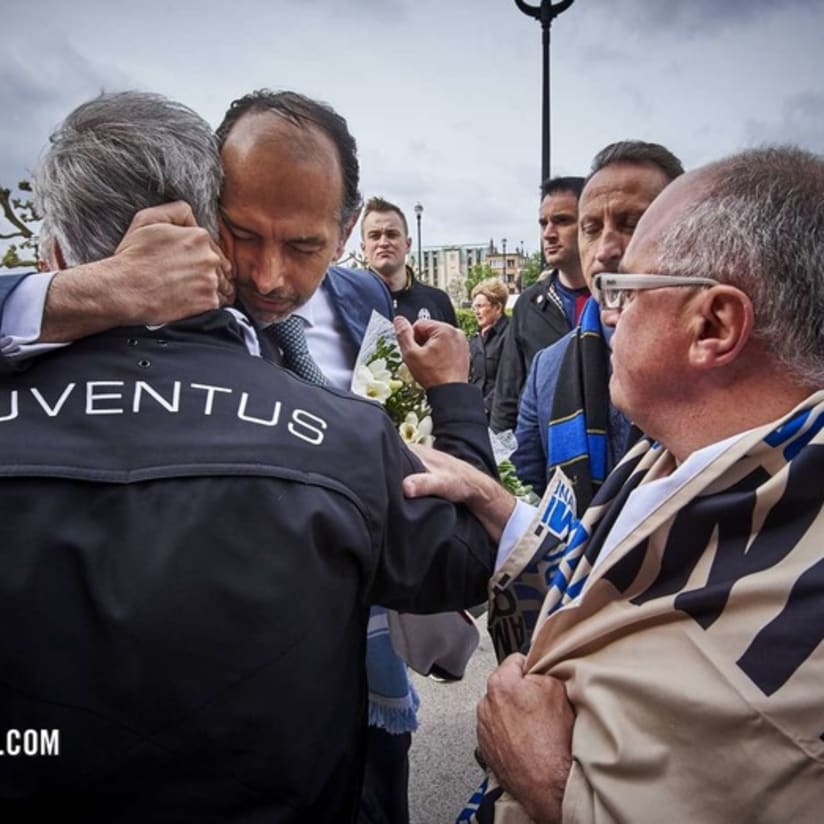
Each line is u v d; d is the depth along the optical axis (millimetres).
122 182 935
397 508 948
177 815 749
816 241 814
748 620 759
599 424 1693
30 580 710
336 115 1302
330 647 837
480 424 1312
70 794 725
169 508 758
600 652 890
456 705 2895
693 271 871
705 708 734
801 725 693
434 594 1026
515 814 958
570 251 2955
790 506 785
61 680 708
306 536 804
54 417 788
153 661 724
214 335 927
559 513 1148
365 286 1846
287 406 881
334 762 864
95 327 857
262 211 1182
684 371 905
